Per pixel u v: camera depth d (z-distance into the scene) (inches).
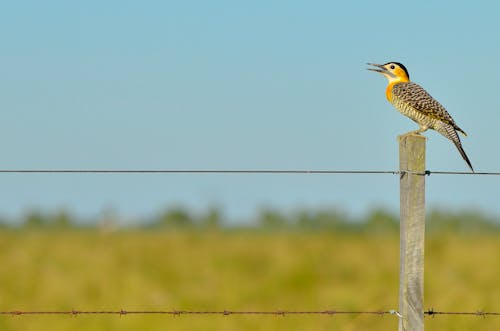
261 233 1256.2
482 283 698.2
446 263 816.3
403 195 343.0
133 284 667.4
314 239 1131.9
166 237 1133.1
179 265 833.5
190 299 642.8
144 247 999.6
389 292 651.5
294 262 831.1
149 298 632.4
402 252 343.3
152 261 864.9
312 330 542.9
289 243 1059.3
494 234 1216.2
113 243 1039.6
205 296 650.8
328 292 659.4
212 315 580.7
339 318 560.4
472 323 556.7
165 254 936.3
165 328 553.6
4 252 909.2
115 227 1195.9
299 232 1270.9
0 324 557.6
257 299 663.8
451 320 559.5
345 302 623.8
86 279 697.0
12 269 763.4
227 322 560.7
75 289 660.1
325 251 960.3
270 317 569.0
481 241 1067.3
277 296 675.4
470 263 818.8
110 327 559.5
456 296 629.3
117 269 776.3
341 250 973.8
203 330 551.5
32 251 909.2
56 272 725.3
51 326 560.4
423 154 340.5
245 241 1099.9
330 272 802.2
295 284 739.4
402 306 342.0
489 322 559.2
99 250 948.0
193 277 749.9
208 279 716.0
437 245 1018.7
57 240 1064.2
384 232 1291.8
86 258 866.1
